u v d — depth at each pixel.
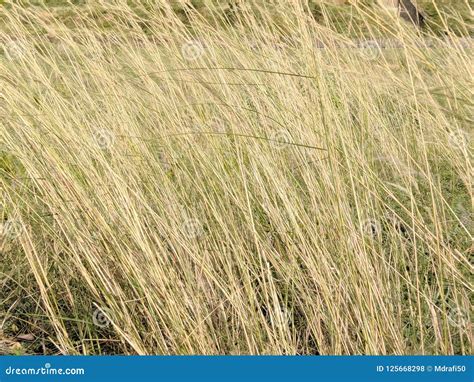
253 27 6.88
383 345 4.75
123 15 7.12
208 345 5.03
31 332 5.86
